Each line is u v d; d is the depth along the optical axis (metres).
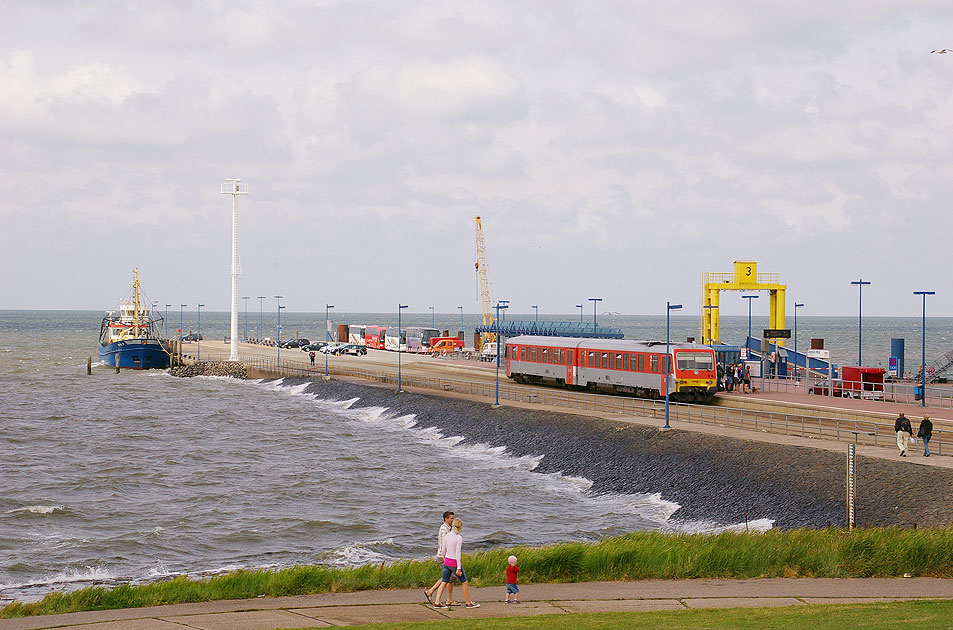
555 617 23.48
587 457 61.03
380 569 29.38
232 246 148.62
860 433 54.78
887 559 29.09
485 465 66.19
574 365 86.06
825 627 21.62
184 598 26.88
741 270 92.38
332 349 164.38
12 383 131.62
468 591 25.52
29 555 43.47
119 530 48.62
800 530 33.38
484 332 146.75
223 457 71.31
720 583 27.97
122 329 162.12
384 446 75.50
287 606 25.62
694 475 51.97
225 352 172.25
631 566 29.73
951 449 48.50
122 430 85.31
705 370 72.56
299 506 54.72
